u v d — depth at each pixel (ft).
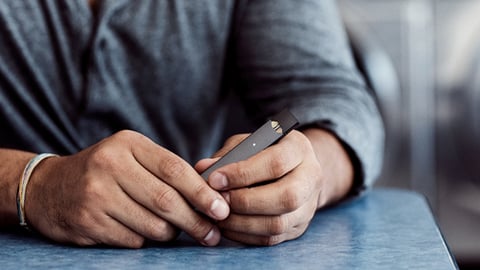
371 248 2.42
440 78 7.64
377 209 3.26
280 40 4.02
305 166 2.50
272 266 2.18
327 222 2.93
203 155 4.24
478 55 7.58
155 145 2.47
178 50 4.04
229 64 4.28
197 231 2.42
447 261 2.22
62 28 3.91
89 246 2.49
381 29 7.59
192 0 4.05
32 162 2.70
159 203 2.37
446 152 7.70
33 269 2.17
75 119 3.97
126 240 2.43
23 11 3.88
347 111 3.42
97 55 3.88
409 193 3.75
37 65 3.91
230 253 2.36
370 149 3.35
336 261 2.23
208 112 4.21
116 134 2.52
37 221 2.60
